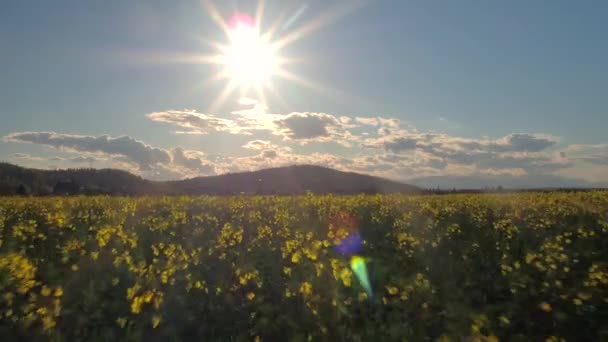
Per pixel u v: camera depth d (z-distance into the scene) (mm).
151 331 7277
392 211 20938
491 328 6613
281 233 14711
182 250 11234
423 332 6449
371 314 7180
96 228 15836
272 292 8938
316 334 6648
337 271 8281
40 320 7066
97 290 8320
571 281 8695
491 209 20938
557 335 6754
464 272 9594
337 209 21484
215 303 8375
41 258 11086
